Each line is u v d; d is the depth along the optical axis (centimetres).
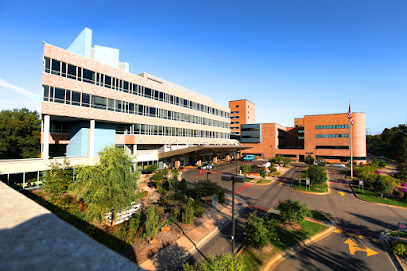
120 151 1495
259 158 7275
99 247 175
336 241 1426
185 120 4662
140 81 3569
